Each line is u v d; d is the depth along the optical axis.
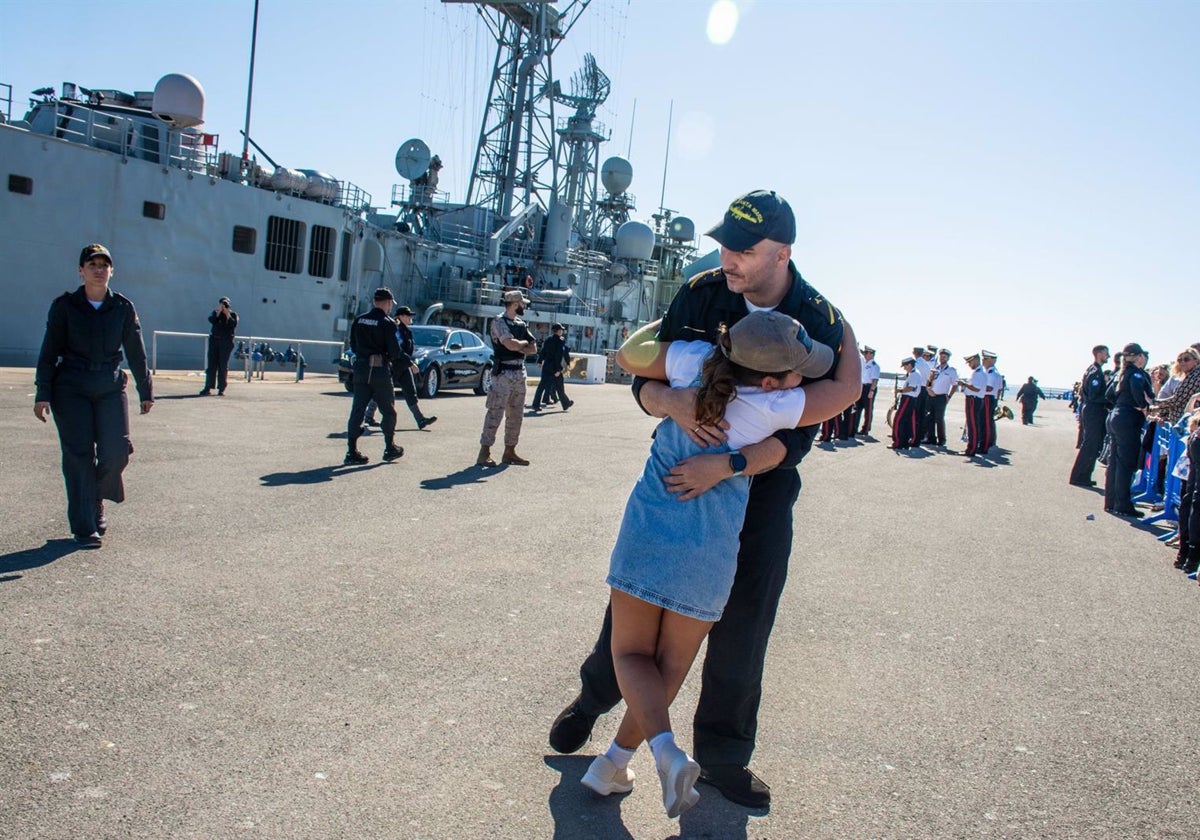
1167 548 8.53
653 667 2.65
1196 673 4.67
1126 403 10.59
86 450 5.44
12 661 3.62
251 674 3.69
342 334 25.25
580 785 3.00
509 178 35.56
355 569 5.42
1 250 17.38
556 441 13.07
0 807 2.55
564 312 34.50
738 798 2.96
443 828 2.64
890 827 2.85
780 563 2.91
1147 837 2.88
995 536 8.51
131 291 19.75
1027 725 3.81
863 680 4.26
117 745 2.99
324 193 24.31
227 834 2.51
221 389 15.66
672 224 44.00
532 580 5.49
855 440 19.45
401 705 3.51
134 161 19.44
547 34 36.03
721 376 2.53
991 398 16.94
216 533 6.03
